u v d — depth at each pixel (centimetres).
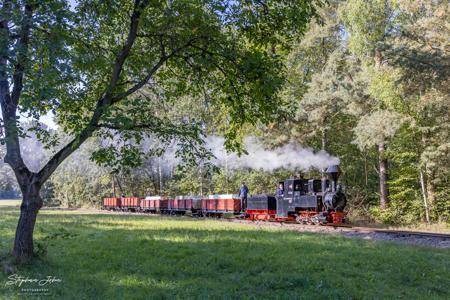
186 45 1100
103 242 1307
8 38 800
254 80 1076
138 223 2188
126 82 1163
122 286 760
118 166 956
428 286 809
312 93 2672
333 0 2902
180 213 3719
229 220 2591
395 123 2194
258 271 902
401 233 1616
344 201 2100
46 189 6806
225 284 794
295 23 1105
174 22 1077
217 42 1086
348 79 2648
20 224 934
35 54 865
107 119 858
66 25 858
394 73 2161
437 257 1074
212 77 1212
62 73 842
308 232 1655
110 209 4997
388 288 786
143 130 991
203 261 984
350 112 2539
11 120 786
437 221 2505
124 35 1212
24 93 808
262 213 2586
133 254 1076
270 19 1129
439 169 2423
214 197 3112
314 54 3244
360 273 884
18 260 909
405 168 2689
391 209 2642
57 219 2473
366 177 3325
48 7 834
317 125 2734
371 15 2375
